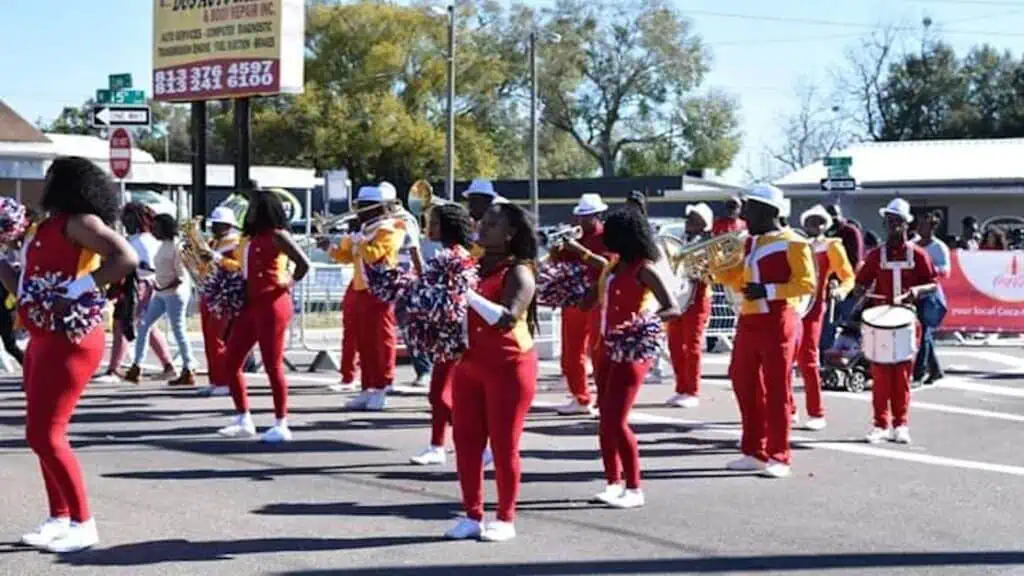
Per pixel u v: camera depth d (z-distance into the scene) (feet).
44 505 27.48
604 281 27.73
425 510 27.76
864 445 36.65
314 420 39.47
